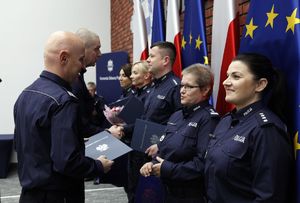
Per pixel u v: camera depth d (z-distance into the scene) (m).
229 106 2.15
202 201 1.90
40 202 1.66
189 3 2.77
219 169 1.47
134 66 3.36
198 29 2.57
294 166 1.52
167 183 1.99
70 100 1.63
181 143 1.93
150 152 2.26
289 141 1.43
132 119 2.85
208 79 1.97
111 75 5.30
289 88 1.60
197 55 2.58
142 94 3.33
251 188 1.42
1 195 4.58
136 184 2.85
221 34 2.28
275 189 1.35
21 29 6.20
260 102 1.51
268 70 1.52
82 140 1.75
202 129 1.89
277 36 1.69
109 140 2.04
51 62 1.73
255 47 1.83
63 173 1.61
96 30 6.56
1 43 6.12
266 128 1.39
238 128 1.50
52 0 6.32
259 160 1.37
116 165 3.30
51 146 1.61
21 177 1.72
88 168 1.68
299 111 1.54
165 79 2.59
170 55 2.59
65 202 1.71
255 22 1.85
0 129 6.15
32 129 1.63
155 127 2.33
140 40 4.16
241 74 1.51
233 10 2.18
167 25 3.15
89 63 2.49
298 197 1.49
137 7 4.25
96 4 6.53
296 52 1.57
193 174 1.85
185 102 1.98
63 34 1.75
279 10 1.70
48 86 1.69
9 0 6.12
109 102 5.36
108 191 4.59
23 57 6.21
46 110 1.62
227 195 1.47
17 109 1.76
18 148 1.75
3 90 6.14
